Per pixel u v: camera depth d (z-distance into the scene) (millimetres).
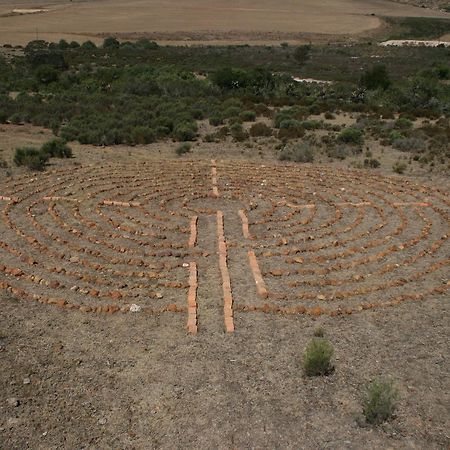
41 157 22000
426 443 8125
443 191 19719
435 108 39750
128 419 8531
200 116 34562
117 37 89250
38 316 11094
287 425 8438
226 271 12945
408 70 64188
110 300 11727
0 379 9258
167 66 58031
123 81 47438
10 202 16906
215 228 15656
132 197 17844
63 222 15516
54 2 144250
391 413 8602
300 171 21812
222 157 24578
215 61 67250
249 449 8008
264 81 47594
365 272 13219
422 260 13945
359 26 108250
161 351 10164
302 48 73125
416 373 9695
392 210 17359
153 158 23984
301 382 9391
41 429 8266
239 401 8922
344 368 9781
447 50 81562
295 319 11273
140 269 13070
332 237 15117
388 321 11297
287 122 30594
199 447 8031
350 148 25828
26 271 12711
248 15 117875
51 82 48031
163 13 117500
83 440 8117
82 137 26859
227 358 10000
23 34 87938
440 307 11859
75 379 9367
